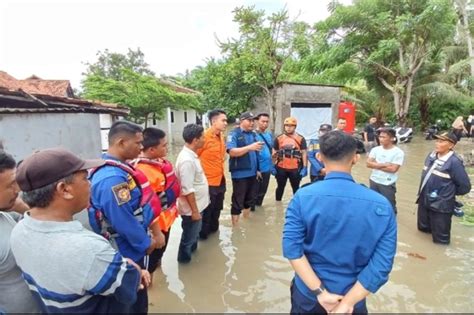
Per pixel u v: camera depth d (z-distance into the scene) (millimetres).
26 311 1728
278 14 14703
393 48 15844
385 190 4996
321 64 17797
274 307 3113
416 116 20422
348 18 16266
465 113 19172
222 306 3125
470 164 9406
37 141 3561
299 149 6102
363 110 21594
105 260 1412
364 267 1763
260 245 4508
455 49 20422
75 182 1455
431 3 14812
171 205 3371
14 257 1559
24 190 1400
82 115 4461
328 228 1738
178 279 3609
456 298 3211
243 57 14734
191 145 3805
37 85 15867
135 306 2301
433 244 4469
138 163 3092
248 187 5402
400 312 2996
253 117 5254
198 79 21562
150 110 19969
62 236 1384
